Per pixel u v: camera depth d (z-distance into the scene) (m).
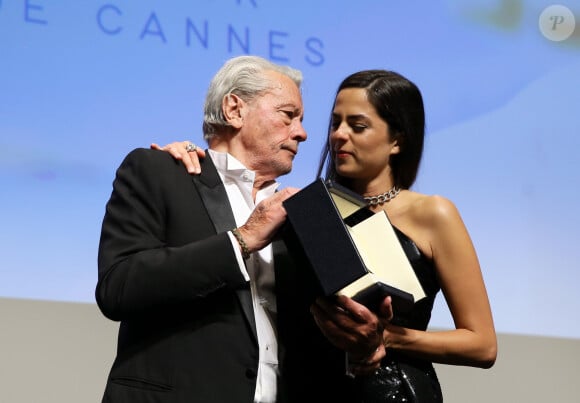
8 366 8.52
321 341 6.53
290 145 6.81
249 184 6.70
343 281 5.92
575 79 10.83
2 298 8.62
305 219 6.08
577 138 10.66
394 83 6.95
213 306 6.23
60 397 8.60
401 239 6.84
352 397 6.63
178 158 6.59
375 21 10.38
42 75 9.14
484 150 10.34
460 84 10.45
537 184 10.38
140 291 6.06
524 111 10.56
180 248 6.15
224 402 6.06
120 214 6.42
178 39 9.64
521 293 10.05
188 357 6.13
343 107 6.93
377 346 6.21
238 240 6.14
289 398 6.36
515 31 10.77
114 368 6.24
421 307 6.84
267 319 6.46
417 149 6.99
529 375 9.88
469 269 6.83
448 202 6.95
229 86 6.84
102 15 9.42
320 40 10.13
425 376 6.79
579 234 10.37
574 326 10.09
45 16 9.24
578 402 9.90
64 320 8.76
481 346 6.73
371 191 7.01
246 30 9.91
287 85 6.89
